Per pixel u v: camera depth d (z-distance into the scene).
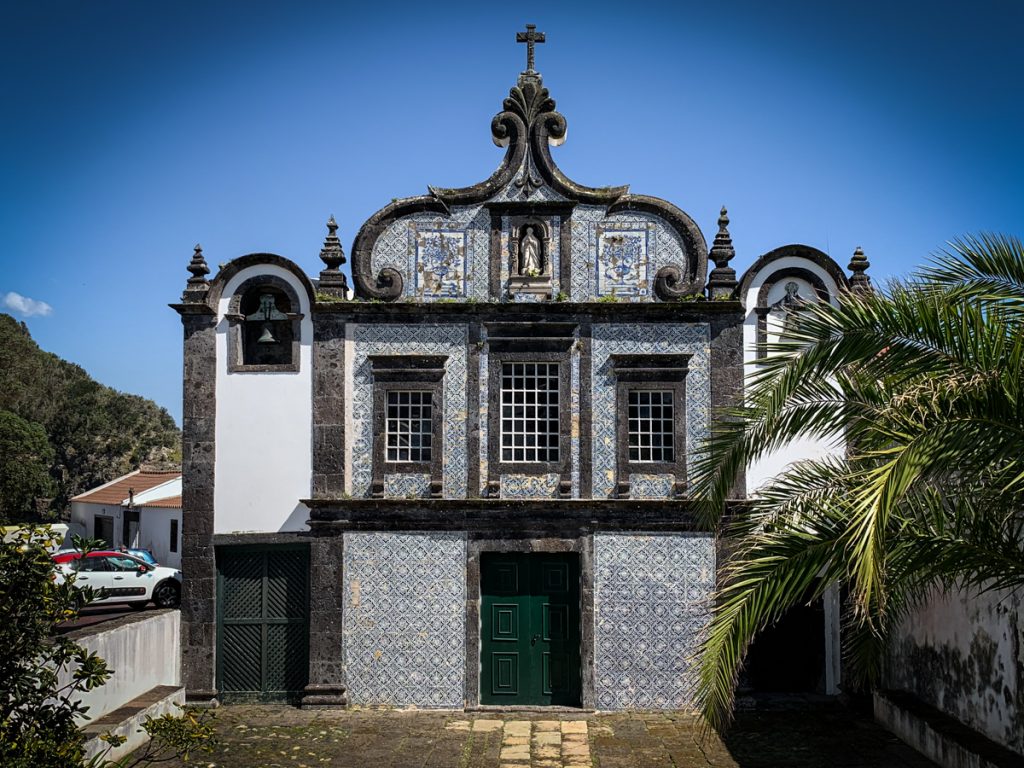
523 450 16.38
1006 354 7.53
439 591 16.08
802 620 16.64
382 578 16.11
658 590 16.03
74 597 8.92
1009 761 10.93
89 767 8.77
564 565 16.28
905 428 7.30
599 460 16.28
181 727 9.46
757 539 8.14
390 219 16.70
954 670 13.04
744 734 14.42
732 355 16.31
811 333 8.61
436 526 16.16
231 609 16.33
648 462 16.23
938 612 13.48
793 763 13.00
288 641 16.28
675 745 13.91
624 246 16.66
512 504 16.03
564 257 16.58
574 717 15.54
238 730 14.59
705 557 16.08
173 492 37.91
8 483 45.97
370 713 15.67
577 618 16.19
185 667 16.02
